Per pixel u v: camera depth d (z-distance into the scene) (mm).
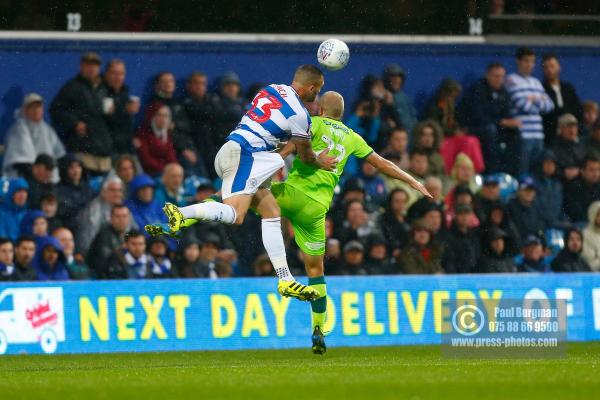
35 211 42906
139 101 50719
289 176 30859
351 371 24172
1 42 49156
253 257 46219
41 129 46312
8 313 36594
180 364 30172
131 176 45438
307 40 52531
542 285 41438
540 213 50031
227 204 27578
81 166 45562
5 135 47625
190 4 51094
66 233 42656
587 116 53000
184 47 51188
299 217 30547
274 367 26500
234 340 38562
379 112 49844
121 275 42406
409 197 47812
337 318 39125
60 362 32344
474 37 53750
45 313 37031
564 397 18219
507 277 41094
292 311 39312
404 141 49000
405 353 34781
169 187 45969
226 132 48219
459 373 23062
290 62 52406
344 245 44969
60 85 49906
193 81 48281
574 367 24734
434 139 49312
